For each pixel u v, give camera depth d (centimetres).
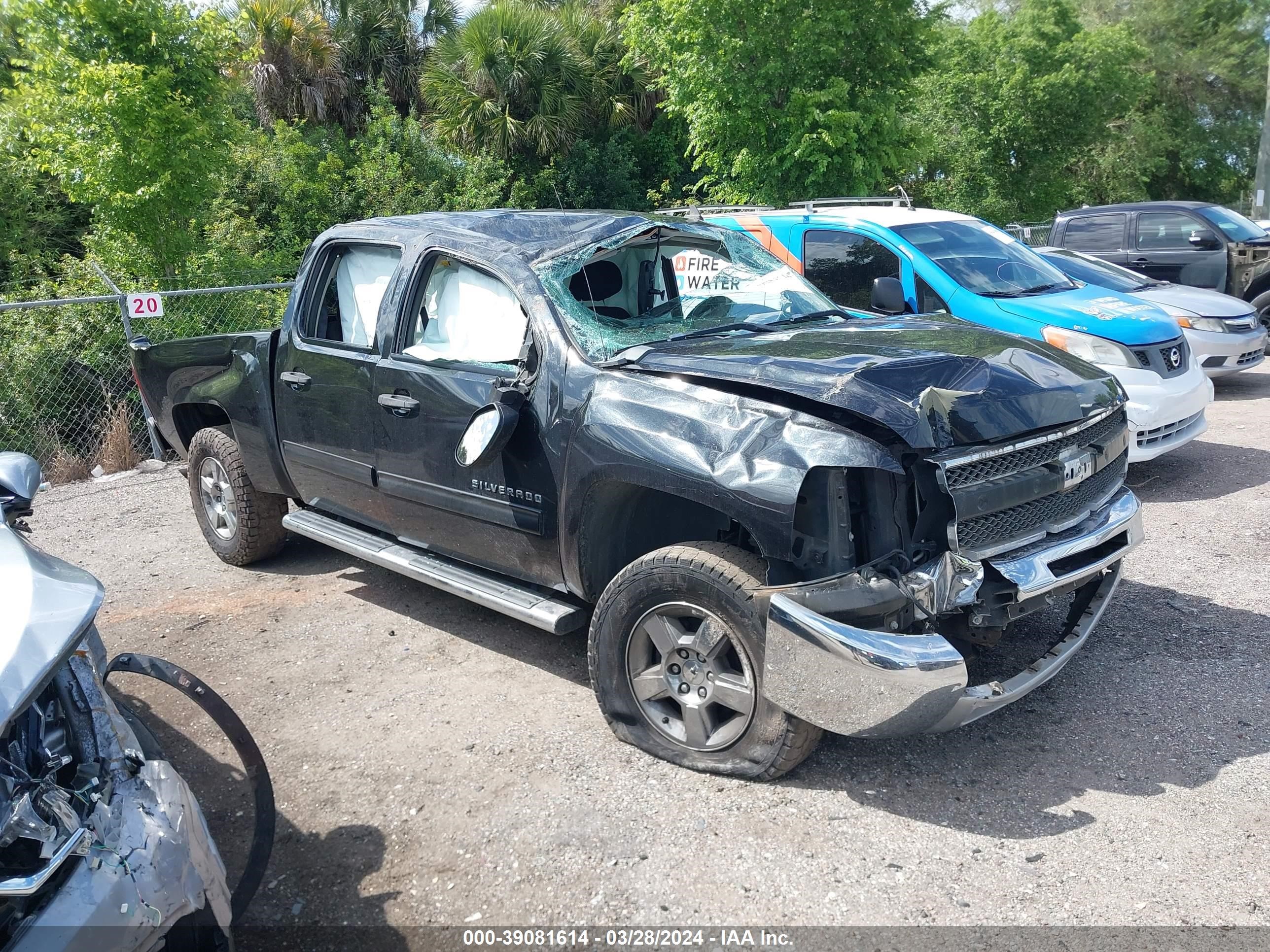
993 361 352
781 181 1453
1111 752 349
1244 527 582
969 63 2255
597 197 2438
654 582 336
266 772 288
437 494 420
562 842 312
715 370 338
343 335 483
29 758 220
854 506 311
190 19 1348
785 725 320
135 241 1345
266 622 507
